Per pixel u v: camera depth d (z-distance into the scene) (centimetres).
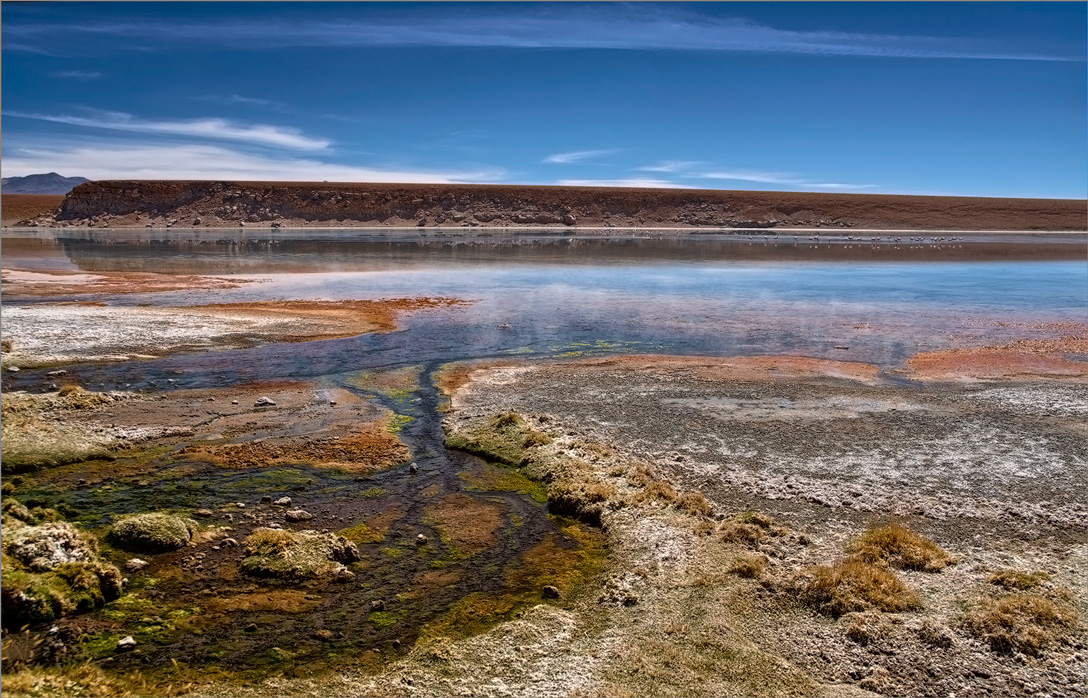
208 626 922
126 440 1576
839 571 1053
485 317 3362
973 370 2464
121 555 1087
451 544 1171
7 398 1778
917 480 1470
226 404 1898
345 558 1101
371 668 846
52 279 4166
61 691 758
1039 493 1418
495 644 892
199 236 8850
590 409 1919
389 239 8781
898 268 6012
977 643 912
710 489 1401
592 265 5903
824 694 816
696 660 865
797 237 10669
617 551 1145
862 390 2177
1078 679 852
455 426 1748
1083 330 3241
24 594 907
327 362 2414
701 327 3216
